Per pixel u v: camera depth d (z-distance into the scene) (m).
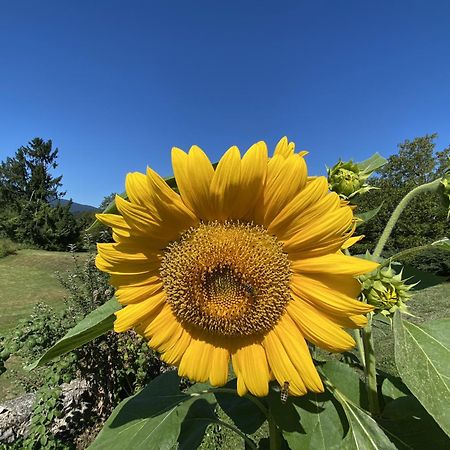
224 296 0.28
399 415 0.28
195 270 0.28
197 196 0.26
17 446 1.03
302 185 0.25
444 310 1.87
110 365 1.16
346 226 0.25
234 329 0.28
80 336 0.28
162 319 0.29
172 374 0.34
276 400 0.28
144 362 1.15
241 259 0.27
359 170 0.34
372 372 0.29
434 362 0.25
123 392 1.22
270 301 0.27
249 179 0.25
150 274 0.28
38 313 1.19
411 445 0.28
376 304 0.27
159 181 0.26
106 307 0.30
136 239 0.27
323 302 0.26
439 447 0.27
